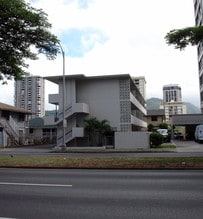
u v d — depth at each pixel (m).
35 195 8.57
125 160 17.09
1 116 47.59
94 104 39.94
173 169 14.47
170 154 23.52
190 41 17.55
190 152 25.62
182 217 6.24
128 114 39.00
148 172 13.55
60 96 39.22
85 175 12.67
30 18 16.42
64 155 24.62
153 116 92.75
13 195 8.59
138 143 32.53
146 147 32.31
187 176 12.07
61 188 9.62
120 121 39.16
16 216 6.46
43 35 17.64
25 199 8.07
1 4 15.79
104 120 36.44
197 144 37.34
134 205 7.30
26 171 14.44
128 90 39.28
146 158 18.12
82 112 37.94
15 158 19.80
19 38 17.52
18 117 53.41
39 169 15.43
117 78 39.62
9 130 47.91
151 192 8.84
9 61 17.91
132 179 11.38
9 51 17.86
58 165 16.05
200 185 9.95
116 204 7.42
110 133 36.16
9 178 11.98
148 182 10.62
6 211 6.87
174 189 9.28
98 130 35.62
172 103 137.12
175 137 55.44
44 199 8.05
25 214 6.61
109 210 6.86
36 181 11.12
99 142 36.81
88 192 8.94
